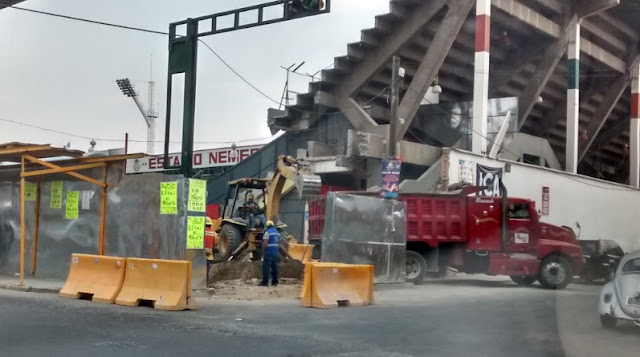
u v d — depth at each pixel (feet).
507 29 111.34
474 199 69.56
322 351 29.17
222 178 122.31
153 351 28.17
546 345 31.19
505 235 67.97
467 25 104.94
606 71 136.77
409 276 67.67
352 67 107.24
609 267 72.69
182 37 59.62
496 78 124.88
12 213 62.44
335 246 61.21
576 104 119.65
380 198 65.36
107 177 54.90
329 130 112.27
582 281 74.38
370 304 47.85
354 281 47.98
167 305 41.75
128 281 44.98
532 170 105.50
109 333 32.37
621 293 35.17
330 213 61.62
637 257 36.29
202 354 27.84
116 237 53.88
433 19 101.35
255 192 99.45
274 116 118.62
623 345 31.30
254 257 66.28
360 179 107.45
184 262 42.63
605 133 162.71
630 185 139.33
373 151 96.02
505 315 41.75
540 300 51.24
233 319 38.68
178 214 49.90
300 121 113.80
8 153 52.90
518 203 68.74
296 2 53.36
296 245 72.74
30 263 60.03
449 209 69.26
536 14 110.32
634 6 117.80
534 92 119.24
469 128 116.06
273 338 32.27
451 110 118.52
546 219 107.04
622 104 153.69
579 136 146.10
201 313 41.06
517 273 66.44
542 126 142.10
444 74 118.11
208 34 58.65
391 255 64.49
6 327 33.30
